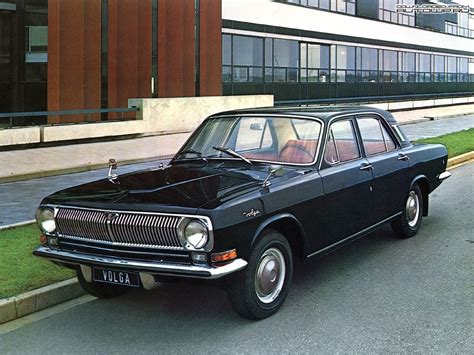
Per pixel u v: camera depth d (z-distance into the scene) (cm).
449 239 754
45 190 1152
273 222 500
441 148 836
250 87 2902
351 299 541
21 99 2375
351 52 3606
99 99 2092
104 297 553
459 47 4928
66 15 2009
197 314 513
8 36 2369
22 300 518
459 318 492
